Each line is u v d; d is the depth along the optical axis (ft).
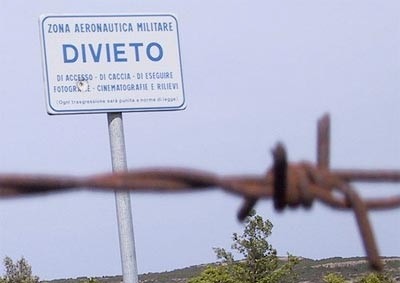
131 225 25.34
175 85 23.88
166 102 24.03
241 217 9.96
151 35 24.02
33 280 97.25
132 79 23.97
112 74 23.73
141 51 24.06
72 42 23.49
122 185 9.60
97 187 9.34
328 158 9.94
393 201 9.98
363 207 9.96
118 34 23.82
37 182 9.01
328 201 9.89
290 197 9.83
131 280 25.64
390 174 9.98
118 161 23.94
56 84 23.32
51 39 23.39
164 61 24.12
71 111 23.58
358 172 10.01
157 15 23.93
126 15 24.03
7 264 96.58
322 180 9.86
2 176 9.02
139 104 24.08
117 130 23.85
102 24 23.71
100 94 23.75
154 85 24.09
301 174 9.81
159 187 9.62
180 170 9.70
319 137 10.03
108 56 23.70
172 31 24.08
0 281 96.37
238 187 9.72
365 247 10.02
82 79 23.59
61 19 23.40
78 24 23.56
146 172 9.54
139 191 9.57
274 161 9.76
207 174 9.69
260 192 9.78
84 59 23.62
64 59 23.43
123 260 25.57
